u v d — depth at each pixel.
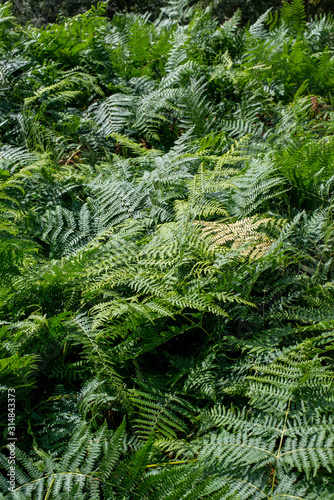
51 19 6.91
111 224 3.27
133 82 5.00
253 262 2.76
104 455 2.05
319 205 3.42
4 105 4.52
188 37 5.14
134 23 5.31
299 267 2.90
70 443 2.00
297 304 2.82
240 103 4.81
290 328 2.50
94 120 4.57
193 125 4.38
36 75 4.82
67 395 2.40
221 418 2.16
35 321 2.44
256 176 3.26
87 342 2.37
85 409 2.24
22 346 2.36
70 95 4.48
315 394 2.17
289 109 4.34
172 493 1.80
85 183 3.67
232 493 1.86
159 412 2.24
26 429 2.32
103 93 4.70
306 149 3.40
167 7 6.64
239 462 1.99
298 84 5.14
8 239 2.59
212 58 5.54
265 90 4.91
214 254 2.76
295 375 2.20
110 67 5.15
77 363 2.45
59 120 4.50
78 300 2.72
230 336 2.48
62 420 2.27
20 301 2.62
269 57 5.06
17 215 3.16
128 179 3.70
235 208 3.29
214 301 2.70
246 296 2.59
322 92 5.17
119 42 5.30
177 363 2.48
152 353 2.60
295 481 1.98
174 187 3.51
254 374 2.42
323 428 1.98
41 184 3.65
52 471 1.92
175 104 4.64
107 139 4.45
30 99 4.38
